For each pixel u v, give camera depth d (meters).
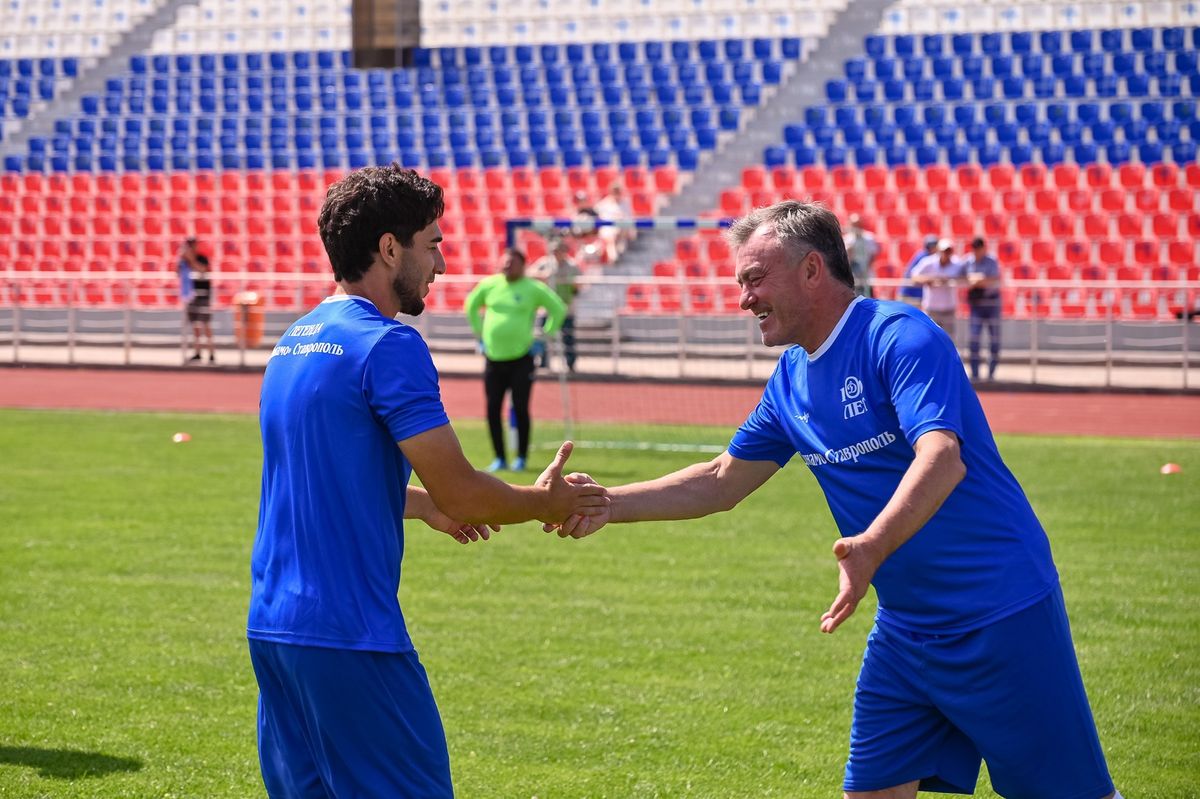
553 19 27.50
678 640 6.33
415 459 2.85
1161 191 21.59
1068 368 17.81
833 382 3.18
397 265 3.00
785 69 25.59
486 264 23.19
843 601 2.69
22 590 7.16
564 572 7.79
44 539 8.49
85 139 27.25
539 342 12.04
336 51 27.98
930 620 3.13
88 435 13.92
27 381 19.23
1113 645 6.16
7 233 25.88
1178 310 18.78
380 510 2.88
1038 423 14.99
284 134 26.53
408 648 2.89
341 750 2.84
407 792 2.85
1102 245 21.11
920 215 22.08
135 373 20.28
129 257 25.00
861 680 3.33
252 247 24.48
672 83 26.03
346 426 2.86
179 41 29.64
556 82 26.47
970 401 3.08
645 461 12.47
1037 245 21.38
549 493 3.18
